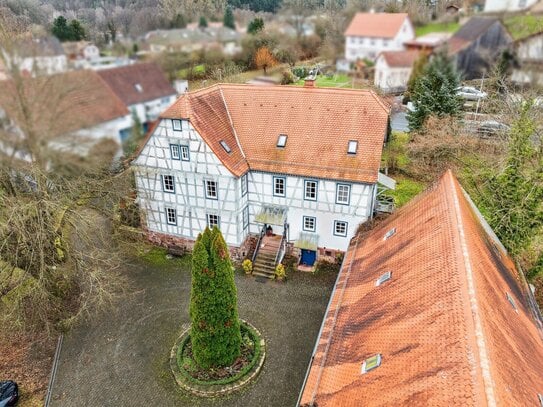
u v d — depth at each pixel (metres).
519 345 13.66
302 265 28.69
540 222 22.52
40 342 22.83
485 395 9.62
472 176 27.64
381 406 11.84
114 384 20.36
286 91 27.92
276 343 22.39
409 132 36.81
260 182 27.66
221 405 19.27
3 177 18.88
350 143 26.05
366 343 14.85
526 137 22.45
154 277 27.53
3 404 18.95
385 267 18.42
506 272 18.88
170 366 21.06
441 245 15.97
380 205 28.56
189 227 29.16
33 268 23.05
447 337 11.98
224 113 28.19
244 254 29.30
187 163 26.62
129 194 28.59
